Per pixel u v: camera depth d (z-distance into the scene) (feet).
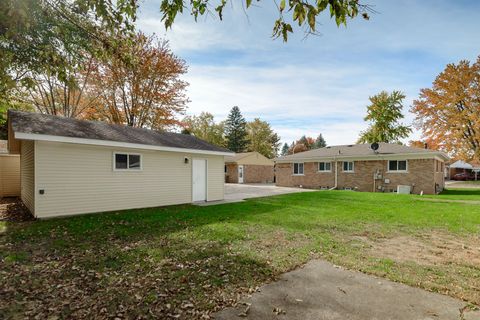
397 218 27.02
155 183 36.65
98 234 20.53
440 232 21.66
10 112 31.58
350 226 23.49
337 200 41.75
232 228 22.30
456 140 79.71
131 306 10.13
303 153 84.48
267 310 9.89
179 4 9.91
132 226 23.25
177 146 38.14
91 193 30.68
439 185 66.95
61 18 19.77
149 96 69.62
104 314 9.61
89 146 30.60
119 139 32.40
